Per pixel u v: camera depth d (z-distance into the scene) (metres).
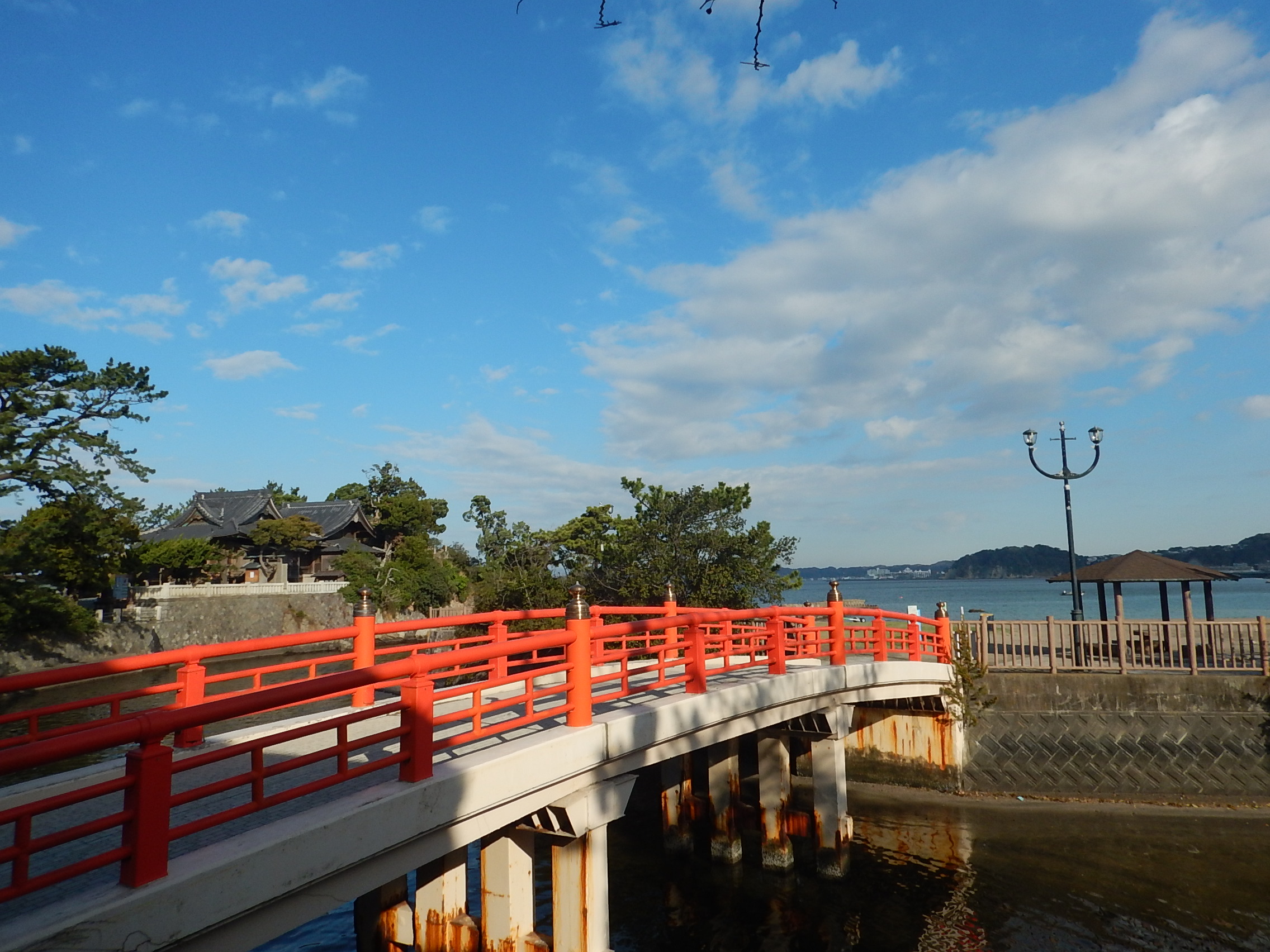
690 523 28.98
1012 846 14.61
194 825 4.44
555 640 7.41
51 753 3.61
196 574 50.81
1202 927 11.68
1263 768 16.02
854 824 15.82
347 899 5.31
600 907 7.64
